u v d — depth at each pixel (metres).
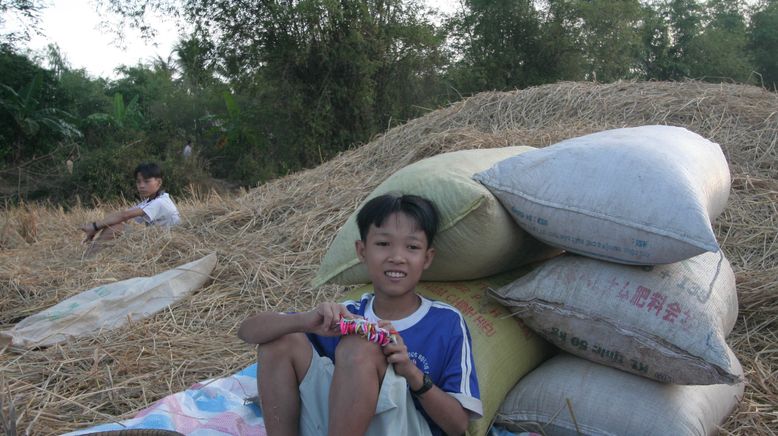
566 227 2.15
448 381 1.91
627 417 2.05
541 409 2.19
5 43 19.30
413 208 1.93
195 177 17.12
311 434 1.91
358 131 15.36
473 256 2.23
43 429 2.38
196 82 16.66
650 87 5.91
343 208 4.75
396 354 1.78
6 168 16.55
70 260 4.89
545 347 2.45
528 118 6.00
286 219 4.95
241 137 19.33
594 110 5.73
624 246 2.07
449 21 18.92
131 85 35.03
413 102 16.42
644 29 22.11
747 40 26.73
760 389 2.48
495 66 18.55
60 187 16.00
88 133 20.89
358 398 1.72
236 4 14.70
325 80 14.99
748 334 2.84
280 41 14.80
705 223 1.93
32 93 18.41
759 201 3.90
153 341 3.17
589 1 19.22
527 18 18.88
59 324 3.34
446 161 2.41
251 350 3.08
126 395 2.68
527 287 2.24
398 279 1.93
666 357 2.03
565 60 19.12
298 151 15.52
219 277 4.04
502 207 2.26
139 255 4.70
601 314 2.11
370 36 14.91
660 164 2.10
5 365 2.99
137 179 5.52
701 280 2.18
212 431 2.18
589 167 2.16
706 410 2.13
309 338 2.06
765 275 3.12
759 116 4.95
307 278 3.93
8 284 4.22
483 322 2.27
